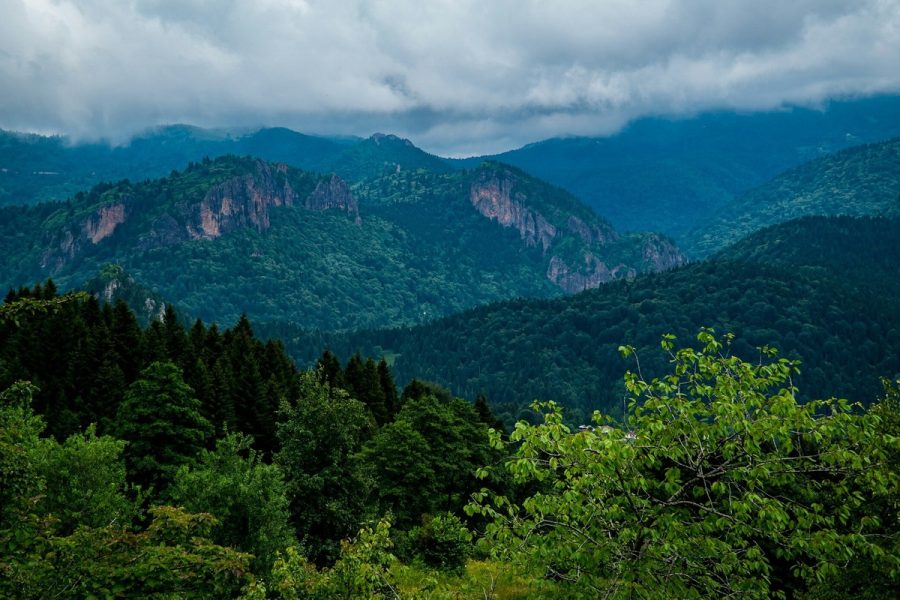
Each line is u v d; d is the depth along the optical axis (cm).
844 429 1255
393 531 3572
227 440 2994
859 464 1202
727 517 1238
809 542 1221
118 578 1344
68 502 2445
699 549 1296
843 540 1227
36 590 1277
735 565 1287
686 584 1316
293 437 3325
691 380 1350
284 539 2767
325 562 3191
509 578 1482
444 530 3488
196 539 1496
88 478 2533
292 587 1623
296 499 3206
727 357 1330
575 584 1318
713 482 1284
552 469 1338
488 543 1393
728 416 1226
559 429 1276
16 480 1310
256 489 2688
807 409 1229
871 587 1783
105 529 1430
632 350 1363
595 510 1290
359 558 1565
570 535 1320
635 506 1292
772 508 1173
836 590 1902
